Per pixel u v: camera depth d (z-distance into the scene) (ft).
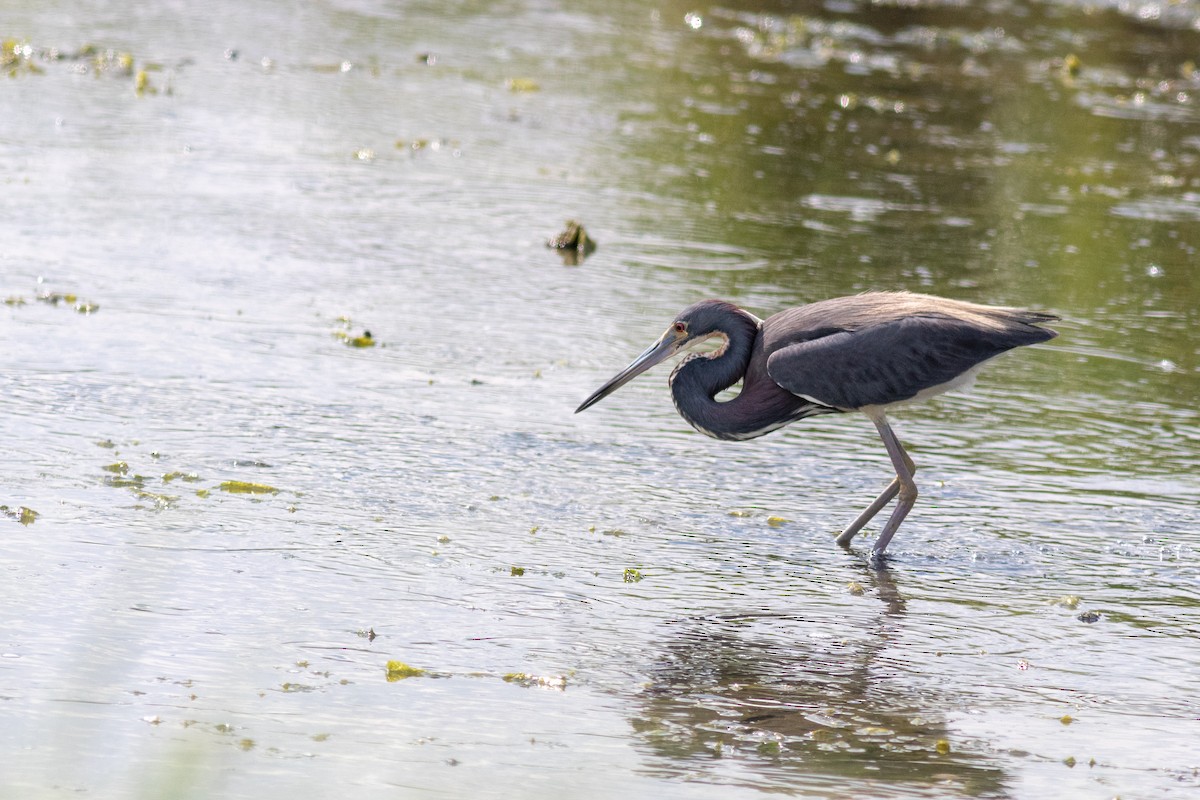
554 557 34.53
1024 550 36.52
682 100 87.56
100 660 27.91
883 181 73.87
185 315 49.62
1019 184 74.79
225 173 66.95
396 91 84.69
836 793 24.80
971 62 103.30
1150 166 79.66
